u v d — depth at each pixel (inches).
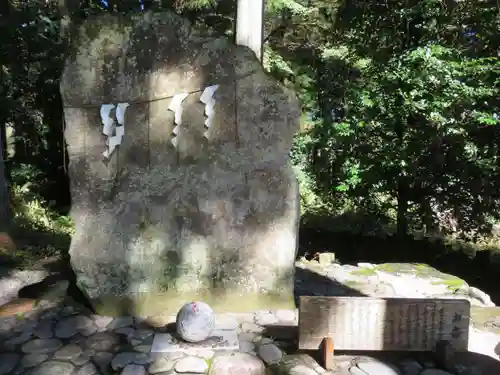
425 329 122.6
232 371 115.0
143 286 151.5
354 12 315.3
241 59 150.9
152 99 150.3
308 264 230.8
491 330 149.2
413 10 263.9
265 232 154.6
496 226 373.7
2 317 146.8
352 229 367.9
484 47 280.5
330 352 117.8
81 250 150.6
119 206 151.2
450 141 268.5
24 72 340.2
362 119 270.8
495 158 267.3
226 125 152.3
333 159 314.2
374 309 121.5
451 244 327.3
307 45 409.1
